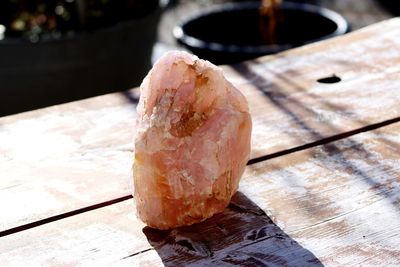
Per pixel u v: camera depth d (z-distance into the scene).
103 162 0.96
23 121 1.05
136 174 0.82
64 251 0.82
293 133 0.99
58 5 1.73
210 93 0.82
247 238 0.82
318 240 0.82
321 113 1.04
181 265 0.80
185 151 0.81
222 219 0.85
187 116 0.82
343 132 0.99
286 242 0.82
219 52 1.45
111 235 0.84
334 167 0.92
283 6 1.70
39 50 1.55
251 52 1.43
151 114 0.82
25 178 0.93
